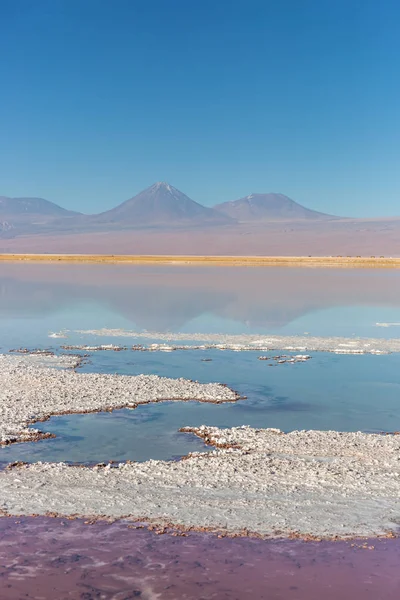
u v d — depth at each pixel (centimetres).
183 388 1984
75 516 1066
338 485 1195
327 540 995
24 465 1299
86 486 1185
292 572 909
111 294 5275
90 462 1341
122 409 1752
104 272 8494
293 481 1214
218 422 1653
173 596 853
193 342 2933
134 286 6103
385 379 2192
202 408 1784
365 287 6281
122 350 2719
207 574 902
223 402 1861
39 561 933
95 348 2736
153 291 5575
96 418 1662
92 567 918
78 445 1446
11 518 1059
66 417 1666
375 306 4553
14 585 873
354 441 1477
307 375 2247
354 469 1280
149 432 1550
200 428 1572
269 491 1166
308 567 922
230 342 2922
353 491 1170
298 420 1688
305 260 13412
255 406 1823
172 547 972
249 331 3281
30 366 2289
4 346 2775
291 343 2903
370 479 1227
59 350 2698
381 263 12388
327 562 934
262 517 1065
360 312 4175
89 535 1006
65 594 855
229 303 4650
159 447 1441
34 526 1032
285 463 1312
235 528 1030
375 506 1109
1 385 1959
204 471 1263
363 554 956
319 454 1382
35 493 1151
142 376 2131
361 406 1836
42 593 856
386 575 904
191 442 1480
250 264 11694
